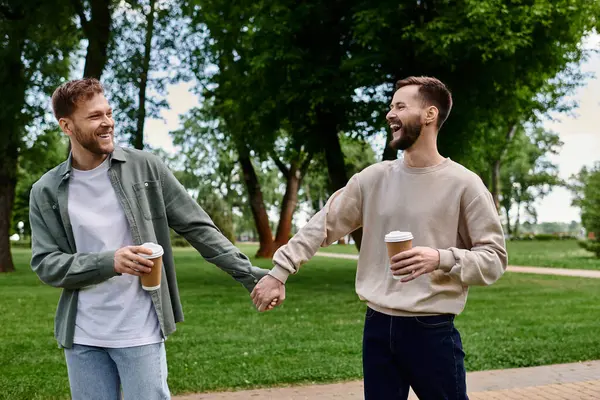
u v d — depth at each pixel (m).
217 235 2.93
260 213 27.41
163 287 2.70
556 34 13.61
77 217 2.63
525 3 12.93
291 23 13.20
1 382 5.51
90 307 2.60
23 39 19.00
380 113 13.77
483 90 13.43
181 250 46.88
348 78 13.12
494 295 13.05
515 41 12.05
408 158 2.80
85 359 2.60
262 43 13.75
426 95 2.72
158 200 2.78
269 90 14.11
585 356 6.57
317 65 13.41
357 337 7.80
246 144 20.75
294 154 19.44
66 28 19.83
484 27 11.98
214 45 17.41
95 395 2.60
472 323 8.96
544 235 65.81
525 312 10.26
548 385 5.45
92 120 2.56
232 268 2.91
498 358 6.50
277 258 2.86
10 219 21.55
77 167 2.71
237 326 8.85
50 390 5.23
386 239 2.53
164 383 2.67
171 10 20.27
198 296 13.04
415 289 2.66
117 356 2.58
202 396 5.10
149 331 2.62
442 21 12.02
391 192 2.80
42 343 7.54
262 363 6.23
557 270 21.17
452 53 12.31
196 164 34.72
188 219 2.87
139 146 19.83
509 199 70.62
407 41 12.73
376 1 12.59
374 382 2.73
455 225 2.72
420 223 2.72
